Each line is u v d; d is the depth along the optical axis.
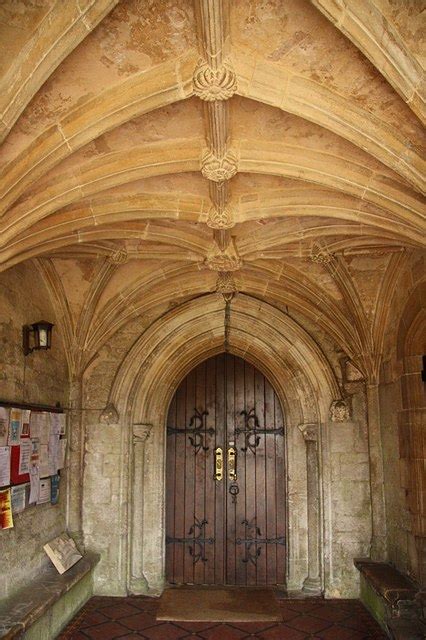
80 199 4.11
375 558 6.47
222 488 7.61
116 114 3.37
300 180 4.23
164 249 5.78
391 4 2.72
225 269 5.78
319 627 5.73
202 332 7.25
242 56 3.17
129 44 3.06
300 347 7.09
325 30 2.97
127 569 6.84
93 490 6.91
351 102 3.31
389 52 2.85
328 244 5.59
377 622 5.86
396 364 6.01
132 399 7.10
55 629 5.41
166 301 6.94
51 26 2.76
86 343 6.77
